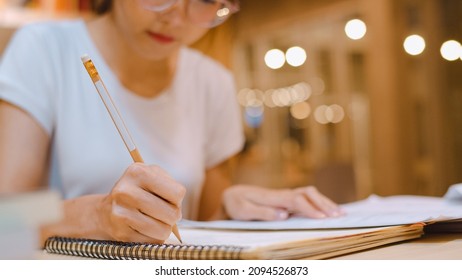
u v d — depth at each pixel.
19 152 0.95
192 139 1.16
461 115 3.63
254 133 6.56
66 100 1.04
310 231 0.64
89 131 1.04
